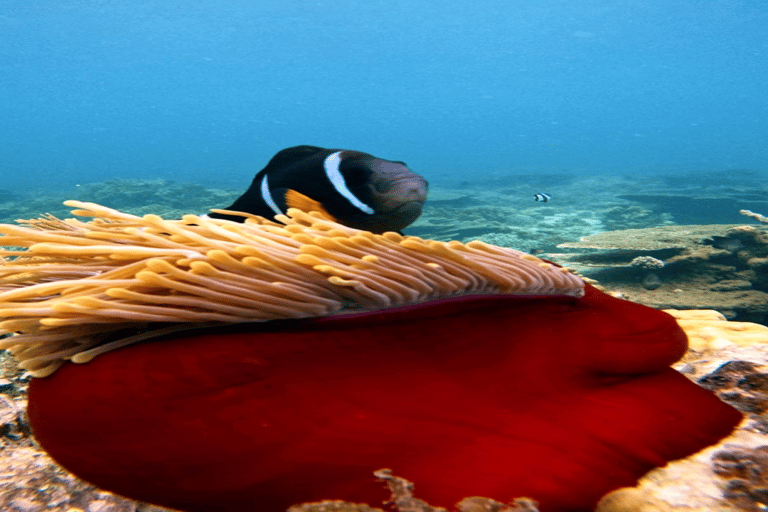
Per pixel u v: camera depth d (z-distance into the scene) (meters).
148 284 0.77
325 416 0.68
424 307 0.90
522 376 0.78
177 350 0.74
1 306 0.75
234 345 0.74
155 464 0.65
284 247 0.92
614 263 7.71
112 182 21.47
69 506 0.87
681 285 7.45
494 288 0.96
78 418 0.68
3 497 0.88
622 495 0.66
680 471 0.70
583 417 0.74
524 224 16.30
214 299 0.78
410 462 0.65
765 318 6.66
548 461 0.66
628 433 0.73
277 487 0.65
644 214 18.20
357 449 0.66
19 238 0.85
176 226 0.87
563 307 0.98
